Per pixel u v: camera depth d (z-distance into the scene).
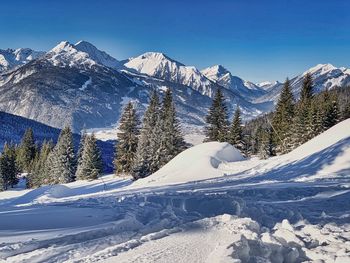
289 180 19.97
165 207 10.67
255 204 10.41
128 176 54.28
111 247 5.78
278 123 60.06
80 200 14.79
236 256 4.84
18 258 5.54
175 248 5.69
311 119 51.12
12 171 86.69
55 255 5.68
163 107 57.56
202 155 35.91
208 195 12.48
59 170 67.81
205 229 6.98
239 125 59.28
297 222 8.09
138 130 56.69
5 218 9.26
